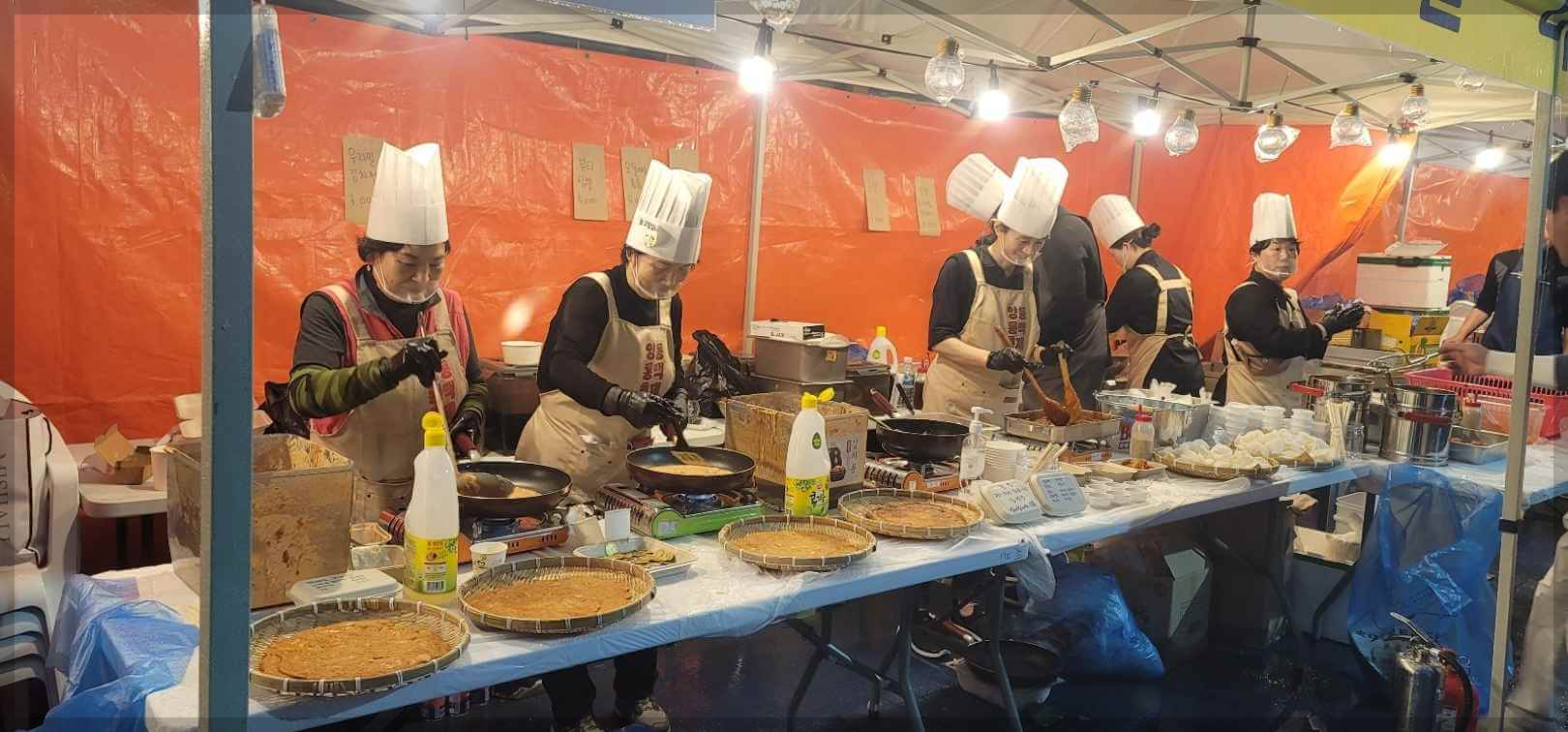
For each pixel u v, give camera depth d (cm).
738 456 263
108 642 174
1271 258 488
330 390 222
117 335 316
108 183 309
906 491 283
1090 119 363
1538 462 386
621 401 263
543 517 228
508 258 390
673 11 174
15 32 290
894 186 506
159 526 295
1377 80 421
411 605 181
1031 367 433
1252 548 405
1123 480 324
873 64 435
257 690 154
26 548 259
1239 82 474
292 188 339
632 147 417
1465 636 348
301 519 184
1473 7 236
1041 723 341
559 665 176
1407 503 367
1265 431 393
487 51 376
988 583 281
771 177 463
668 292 297
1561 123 262
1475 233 558
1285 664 395
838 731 329
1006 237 431
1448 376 464
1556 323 268
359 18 346
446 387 262
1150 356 500
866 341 510
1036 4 374
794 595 209
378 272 253
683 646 396
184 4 317
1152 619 396
